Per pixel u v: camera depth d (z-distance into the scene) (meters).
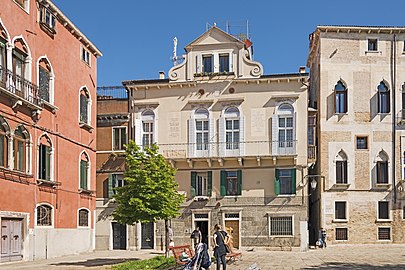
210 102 36.34
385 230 36.97
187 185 36.25
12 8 23.16
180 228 36.00
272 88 35.75
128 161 23.80
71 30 29.91
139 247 36.06
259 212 35.19
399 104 37.56
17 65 23.91
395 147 37.25
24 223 23.78
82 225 31.14
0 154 21.97
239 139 35.75
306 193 34.84
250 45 40.16
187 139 36.44
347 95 37.56
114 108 37.72
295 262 24.73
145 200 22.84
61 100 28.38
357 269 21.34
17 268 20.72
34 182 24.80
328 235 36.69
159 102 37.06
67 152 28.98
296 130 35.19
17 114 23.30
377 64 37.78
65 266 21.78
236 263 23.88
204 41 36.88
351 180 37.09
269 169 35.41
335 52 37.81
